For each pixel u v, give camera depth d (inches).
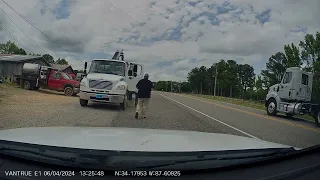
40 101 553.6
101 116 400.2
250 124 450.0
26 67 866.8
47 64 1700.3
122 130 103.2
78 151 61.1
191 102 1051.9
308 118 737.6
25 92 754.8
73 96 822.5
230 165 65.7
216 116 541.3
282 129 420.5
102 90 478.9
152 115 467.8
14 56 1614.2
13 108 408.8
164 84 6865.2
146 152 62.5
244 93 4559.5
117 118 393.1
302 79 630.5
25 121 305.0
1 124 275.6
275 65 2736.2
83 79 494.6
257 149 77.9
